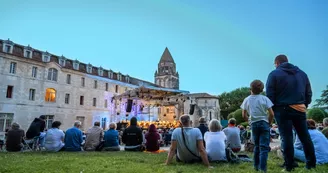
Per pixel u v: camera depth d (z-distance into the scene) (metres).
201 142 5.19
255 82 4.46
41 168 4.61
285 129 4.18
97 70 41.97
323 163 5.05
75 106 36.84
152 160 5.95
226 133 8.27
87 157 6.53
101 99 41.22
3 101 28.22
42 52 33.75
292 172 3.95
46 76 33.25
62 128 34.47
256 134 4.25
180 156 5.49
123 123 24.05
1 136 27.41
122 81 46.56
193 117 55.66
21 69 30.47
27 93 30.81
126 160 5.84
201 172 4.23
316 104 51.97
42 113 32.16
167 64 84.56
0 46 28.94
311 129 5.71
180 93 27.17
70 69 36.53
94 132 9.67
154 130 9.12
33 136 10.59
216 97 59.47
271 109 4.14
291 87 4.16
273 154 7.47
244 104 4.55
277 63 4.65
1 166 4.84
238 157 5.95
